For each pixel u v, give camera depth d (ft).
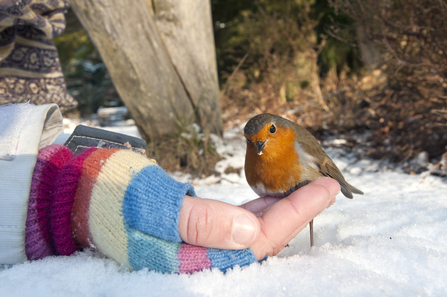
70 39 8.13
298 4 5.38
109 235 0.81
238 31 5.88
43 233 0.84
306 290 0.74
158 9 2.36
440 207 1.32
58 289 0.75
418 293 0.73
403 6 2.30
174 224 0.77
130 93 2.45
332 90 3.55
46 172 0.85
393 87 2.66
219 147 2.57
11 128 0.84
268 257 0.90
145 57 2.38
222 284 0.77
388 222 1.19
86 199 0.82
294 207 0.87
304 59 4.00
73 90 8.05
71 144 0.99
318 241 1.15
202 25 2.53
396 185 2.01
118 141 1.00
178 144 2.48
